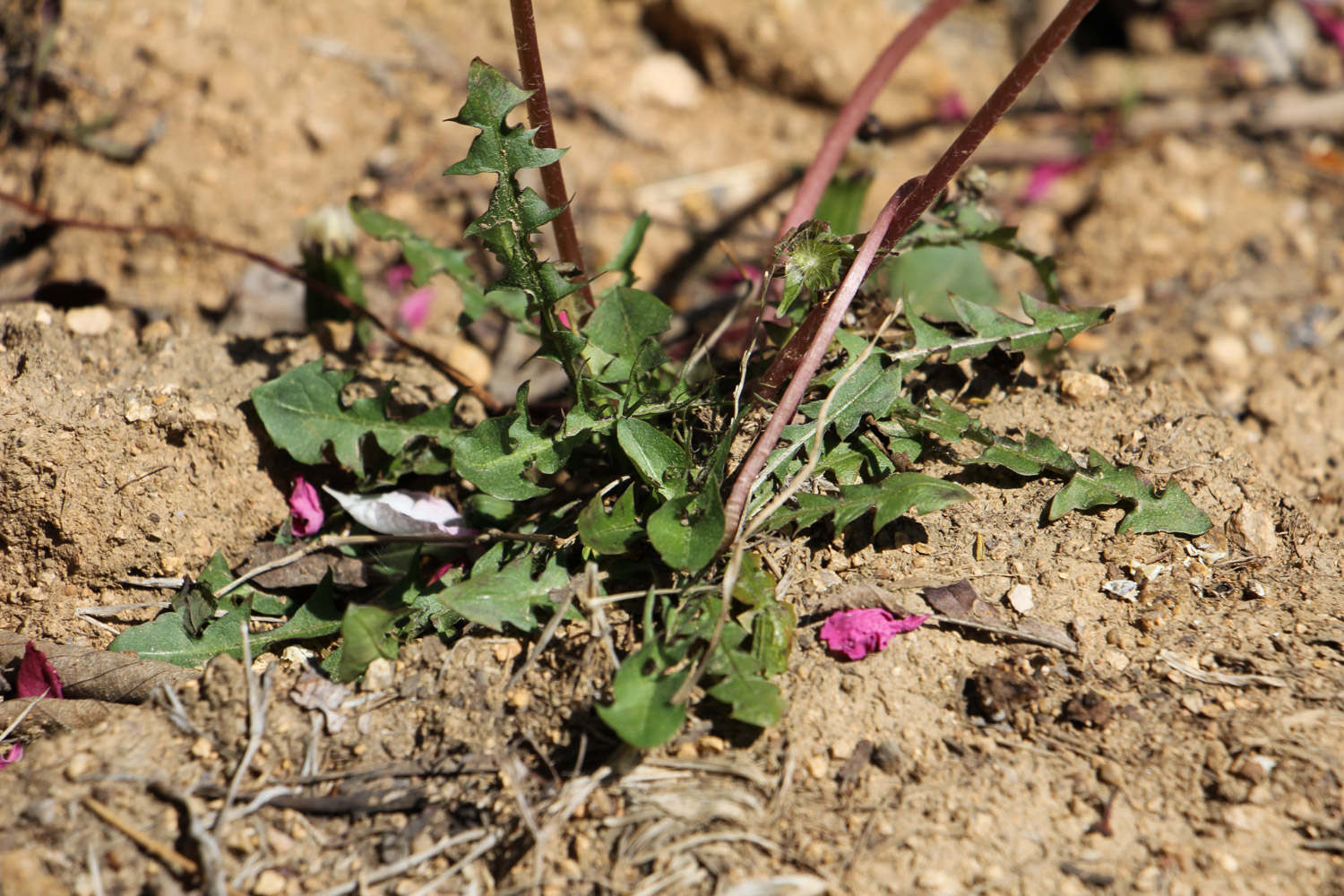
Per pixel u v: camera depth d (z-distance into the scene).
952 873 0.62
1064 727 0.64
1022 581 0.65
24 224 0.75
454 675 0.64
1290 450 0.73
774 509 0.64
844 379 0.64
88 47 0.77
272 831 0.63
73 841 0.62
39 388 0.67
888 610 0.64
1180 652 0.64
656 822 0.62
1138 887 0.62
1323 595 0.66
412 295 0.75
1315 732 0.63
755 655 0.63
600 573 0.65
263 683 0.64
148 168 0.76
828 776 0.63
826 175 0.70
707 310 0.76
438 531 0.67
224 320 0.73
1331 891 0.62
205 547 0.67
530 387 0.72
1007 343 0.67
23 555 0.67
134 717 0.64
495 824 0.63
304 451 0.67
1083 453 0.67
